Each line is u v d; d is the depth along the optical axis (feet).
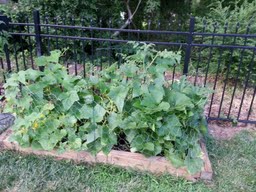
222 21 14.70
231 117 11.38
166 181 7.62
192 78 15.49
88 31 17.54
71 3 16.99
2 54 11.21
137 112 7.66
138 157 7.91
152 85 7.79
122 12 20.38
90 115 7.95
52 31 16.43
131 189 7.39
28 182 7.43
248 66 14.02
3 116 10.01
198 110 8.23
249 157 8.89
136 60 8.46
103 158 8.11
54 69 8.59
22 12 16.56
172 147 7.82
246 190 7.54
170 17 21.42
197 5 21.08
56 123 8.17
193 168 7.43
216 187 7.59
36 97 8.23
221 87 14.66
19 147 8.48
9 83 8.12
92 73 10.66
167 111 7.57
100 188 7.41
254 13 14.73
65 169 7.98
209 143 9.48
